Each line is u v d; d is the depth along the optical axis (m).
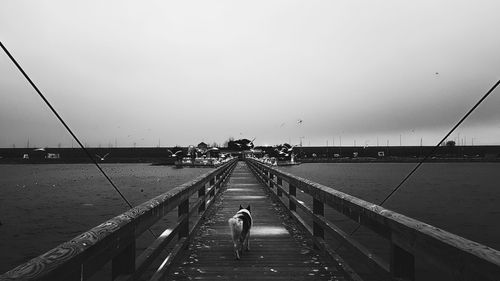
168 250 10.12
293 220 7.68
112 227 2.24
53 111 2.78
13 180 73.94
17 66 2.37
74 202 37.19
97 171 115.19
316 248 5.33
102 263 2.07
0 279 1.34
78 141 3.14
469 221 24.97
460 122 3.33
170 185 57.06
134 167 136.00
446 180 70.75
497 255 1.45
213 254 5.41
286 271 4.62
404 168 132.38
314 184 5.25
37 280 1.40
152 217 3.21
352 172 97.56
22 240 19.45
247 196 12.67
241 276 4.44
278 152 115.88
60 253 1.68
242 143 122.06
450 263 1.74
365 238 16.20
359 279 3.48
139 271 2.80
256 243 6.07
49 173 106.38
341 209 3.75
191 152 105.38
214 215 8.82
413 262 2.52
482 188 52.22
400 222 2.32
